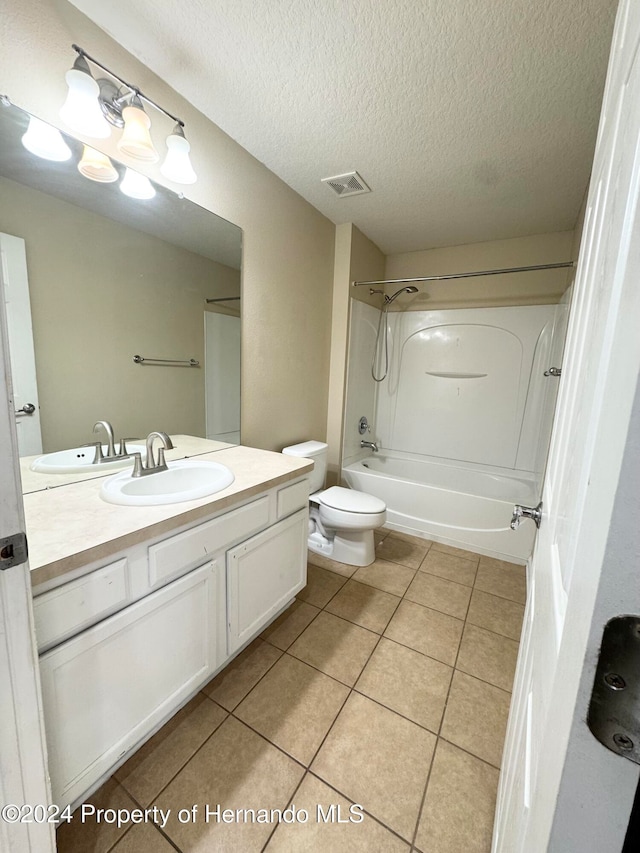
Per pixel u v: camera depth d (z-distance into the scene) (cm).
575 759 27
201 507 108
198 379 171
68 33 107
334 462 284
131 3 105
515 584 205
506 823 58
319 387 263
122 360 141
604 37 109
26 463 116
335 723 119
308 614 174
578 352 60
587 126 148
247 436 200
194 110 147
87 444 133
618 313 29
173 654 108
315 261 238
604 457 27
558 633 38
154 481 135
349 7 105
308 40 115
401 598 189
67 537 86
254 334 196
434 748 112
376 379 323
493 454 288
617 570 24
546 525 69
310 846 88
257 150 173
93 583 83
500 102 138
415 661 147
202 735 114
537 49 115
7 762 58
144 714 101
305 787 101
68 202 118
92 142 119
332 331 270
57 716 80
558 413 84
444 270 292
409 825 93
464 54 118
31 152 107
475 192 204
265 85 134
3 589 54
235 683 133
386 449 332
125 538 88
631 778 25
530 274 262
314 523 243
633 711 24
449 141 162
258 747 111
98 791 98
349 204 223
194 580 112
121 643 92
